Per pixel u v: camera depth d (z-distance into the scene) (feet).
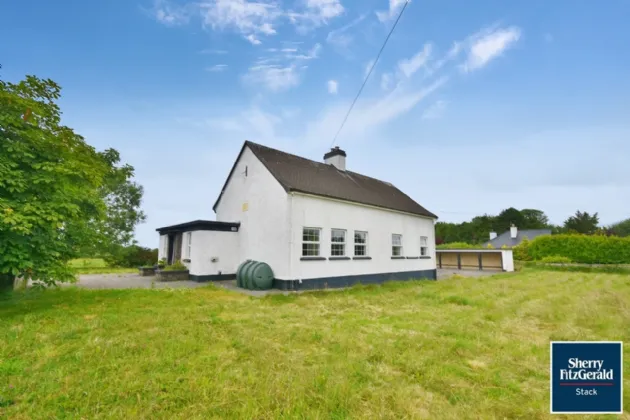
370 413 9.04
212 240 45.42
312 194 41.22
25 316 19.36
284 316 21.93
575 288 39.34
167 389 10.32
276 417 8.66
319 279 41.45
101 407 9.14
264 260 42.14
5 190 21.70
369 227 50.29
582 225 160.56
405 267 56.85
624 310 23.53
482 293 34.35
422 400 9.98
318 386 10.62
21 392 9.98
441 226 211.41
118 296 28.12
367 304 27.53
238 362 13.01
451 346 15.34
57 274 22.59
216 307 24.09
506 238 147.43
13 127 22.84
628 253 78.95
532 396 10.35
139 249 72.74
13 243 20.12
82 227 26.71
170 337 16.08
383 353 14.12
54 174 23.31
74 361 12.58
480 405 9.59
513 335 17.85
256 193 45.19
